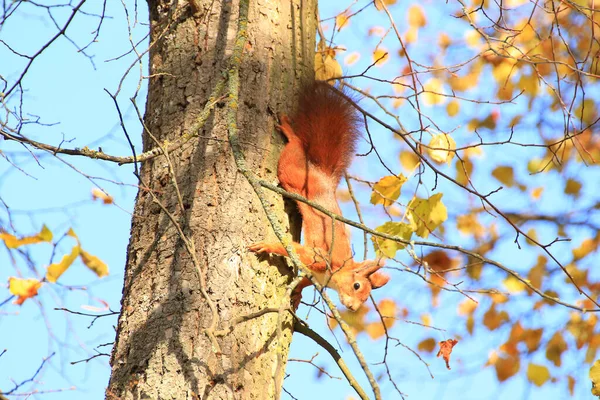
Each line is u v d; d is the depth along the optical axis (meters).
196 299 7.13
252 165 7.98
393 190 8.77
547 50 12.71
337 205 9.64
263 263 7.55
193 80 8.08
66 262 6.61
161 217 7.59
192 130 7.03
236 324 7.06
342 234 9.91
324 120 9.64
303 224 9.38
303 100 8.89
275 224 6.63
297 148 8.87
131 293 7.38
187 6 8.43
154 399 6.71
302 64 8.92
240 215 7.56
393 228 8.23
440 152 8.68
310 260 8.85
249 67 8.34
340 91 9.52
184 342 6.94
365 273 10.01
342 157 9.96
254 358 7.09
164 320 7.07
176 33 8.35
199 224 7.45
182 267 7.28
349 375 7.31
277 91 8.52
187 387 6.73
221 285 7.20
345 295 9.78
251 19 8.58
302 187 8.94
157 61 8.38
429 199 8.48
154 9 8.68
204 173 7.66
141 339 7.07
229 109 7.39
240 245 7.45
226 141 7.77
